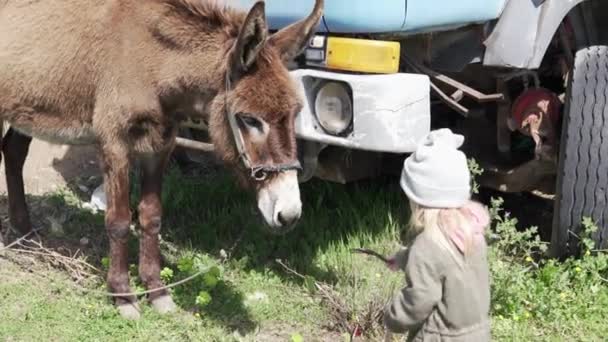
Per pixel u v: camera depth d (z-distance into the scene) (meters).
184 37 3.42
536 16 3.78
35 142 5.43
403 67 3.85
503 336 3.53
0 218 4.43
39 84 3.71
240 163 3.35
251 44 3.17
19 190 4.26
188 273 3.90
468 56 3.92
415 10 3.60
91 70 3.56
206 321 3.59
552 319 3.69
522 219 4.62
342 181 4.05
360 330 3.51
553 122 4.03
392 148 3.50
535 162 4.13
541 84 4.52
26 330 3.48
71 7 3.64
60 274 3.94
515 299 3.72
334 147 3.99
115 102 3.52
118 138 3.56
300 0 3.71
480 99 3.91
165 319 3.62
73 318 3.58
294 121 3.25
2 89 3.83
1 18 3.87
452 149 2.71
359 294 3.67
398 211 4.39
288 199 3.20
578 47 3.96
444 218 2.65
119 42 3.50
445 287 2.66
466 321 2.68
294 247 4.19
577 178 3.87
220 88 3.36
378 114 3.47
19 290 3.75
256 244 4.21
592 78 3.86
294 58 3.50
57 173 5.15
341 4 3.55
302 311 3.70
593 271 3.85
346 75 3.53
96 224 4.45
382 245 4.14
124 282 3.68
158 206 3.75
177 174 4.86
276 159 3.21
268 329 3.59
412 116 3.53
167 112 3.56
